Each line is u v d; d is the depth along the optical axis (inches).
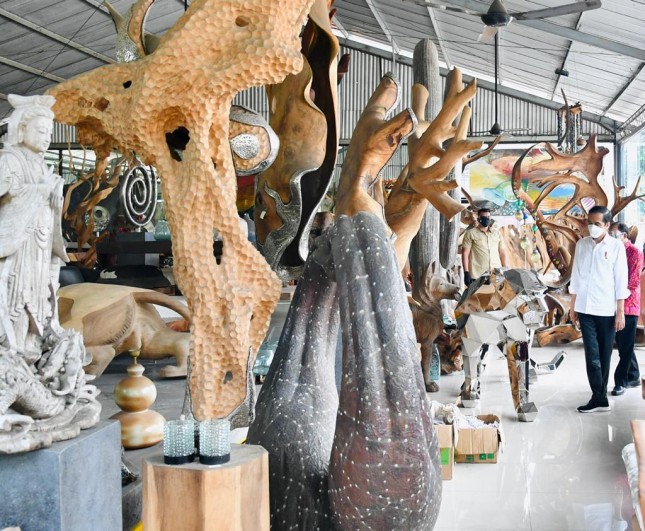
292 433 71.6
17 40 531.2
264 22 63.9
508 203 798.5
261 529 64.0
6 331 64.2
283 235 118.3
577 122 532.7
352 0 642.8
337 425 65.1
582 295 238.5
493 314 230.5
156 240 249.4
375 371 63.0
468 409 239.8
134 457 96.2
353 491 62.9
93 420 68.8
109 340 142.2
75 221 381.1
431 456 64.2
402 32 681.0
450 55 709.3
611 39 467.5
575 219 394.3
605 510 150.6
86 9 506.6
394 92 98.2
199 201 68.0
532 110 798.5
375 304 64.9
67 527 61.4
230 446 66.4
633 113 712.4
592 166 402.0
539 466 181.5
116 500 70.8
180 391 148.7
